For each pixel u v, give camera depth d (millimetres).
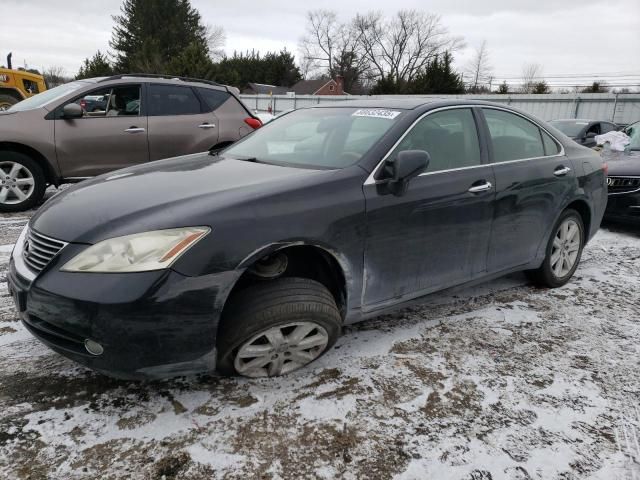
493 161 3273
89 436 2080
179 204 2215
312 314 2355
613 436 2229
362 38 67688
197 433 2125
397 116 2982
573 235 3982
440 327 3189
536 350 2953
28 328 2242
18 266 2268
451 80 40281
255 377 2475
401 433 2186
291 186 2406
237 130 6855
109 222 2137
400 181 2648
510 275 4273
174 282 2012
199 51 31125
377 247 2613
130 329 1985
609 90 53469
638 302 3762
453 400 2434
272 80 69688
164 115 6363
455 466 2012
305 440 2117
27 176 5805
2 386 2379
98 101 6051
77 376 2486
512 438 2186
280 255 2379
